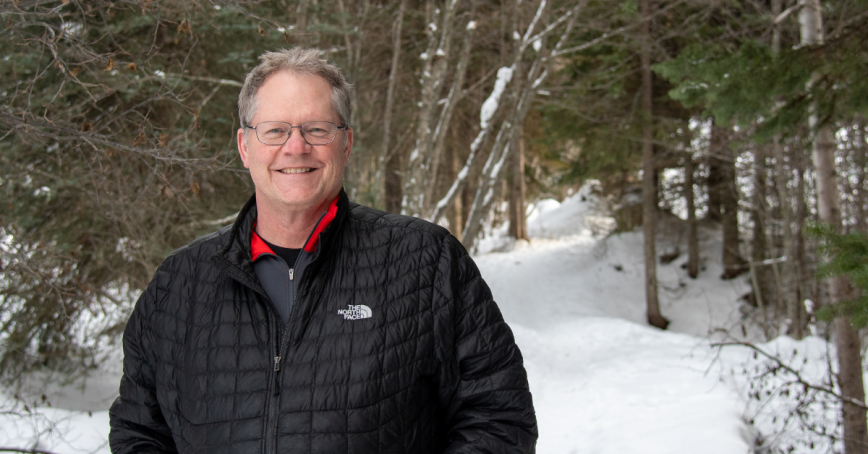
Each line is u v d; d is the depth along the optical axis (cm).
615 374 900
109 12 383
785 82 380
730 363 829
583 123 1514
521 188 2230
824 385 475
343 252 142
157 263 588
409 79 1269
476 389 142
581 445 610
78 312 607
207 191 659
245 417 132
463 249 151
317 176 139
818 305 1162
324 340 134
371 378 132
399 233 146
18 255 401
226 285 143
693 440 507
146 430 150
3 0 304
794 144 1137
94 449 421
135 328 151
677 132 1528
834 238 260
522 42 898
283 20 712
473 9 873
